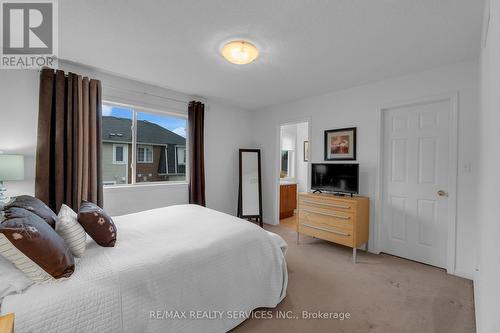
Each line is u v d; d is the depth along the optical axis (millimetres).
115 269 1229
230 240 1735
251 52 2117
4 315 891
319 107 3686
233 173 4461
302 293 2115
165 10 1673
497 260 781
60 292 1050
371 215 3094
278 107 4312
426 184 2734
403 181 2906
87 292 1088
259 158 4547
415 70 2674
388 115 3027
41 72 2406
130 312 1160
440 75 2570
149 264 1313
